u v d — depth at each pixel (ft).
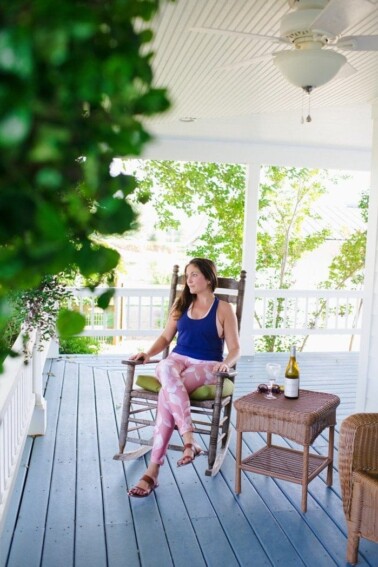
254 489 10.15
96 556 7.90
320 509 9.46
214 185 29.78
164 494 9.88
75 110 1.45
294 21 7.36
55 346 20.49
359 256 32.40
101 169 1.66
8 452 8.50
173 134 19.48
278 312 33.60
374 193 13.35
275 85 12.44
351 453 7.86
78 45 1.44
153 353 11.50
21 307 7.98
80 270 1.65
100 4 1.59
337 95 13.52
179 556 7.97
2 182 1.39
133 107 1.59
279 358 22.15
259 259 32.42
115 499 9.65
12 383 8.02
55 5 1.30
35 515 9.00
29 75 1.27
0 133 1.24
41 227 1.33
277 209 32.07
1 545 8.02
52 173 1.34
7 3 1.31
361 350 13.69
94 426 13.38
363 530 7.73
